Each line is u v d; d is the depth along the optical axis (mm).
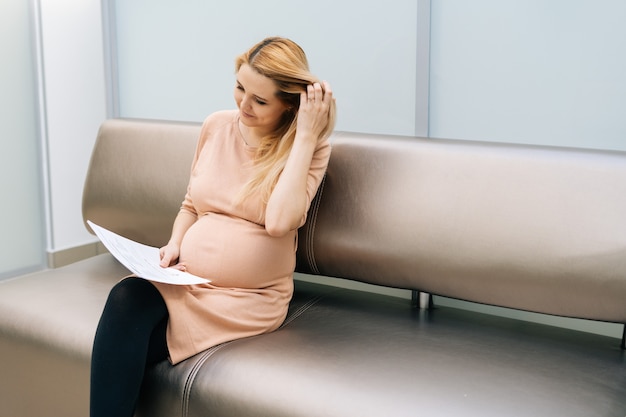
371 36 2133
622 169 1527
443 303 2092
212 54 2518
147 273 1484
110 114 2941
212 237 1658
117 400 1400
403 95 2109
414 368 1416
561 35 1837
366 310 1778
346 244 1774
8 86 2742
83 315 1681
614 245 1482
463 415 1244
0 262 2818
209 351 1508
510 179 1618
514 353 1504
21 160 2834
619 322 1508
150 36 2678
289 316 1739
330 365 1428
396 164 1756
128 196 2129
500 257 1589
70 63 2871
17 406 1738
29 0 2748
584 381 1380
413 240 1689
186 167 2039
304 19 2260
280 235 1584
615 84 1786
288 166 1603
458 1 1970
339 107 2240
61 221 2969
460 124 2043
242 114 1629
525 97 1921
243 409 1376
